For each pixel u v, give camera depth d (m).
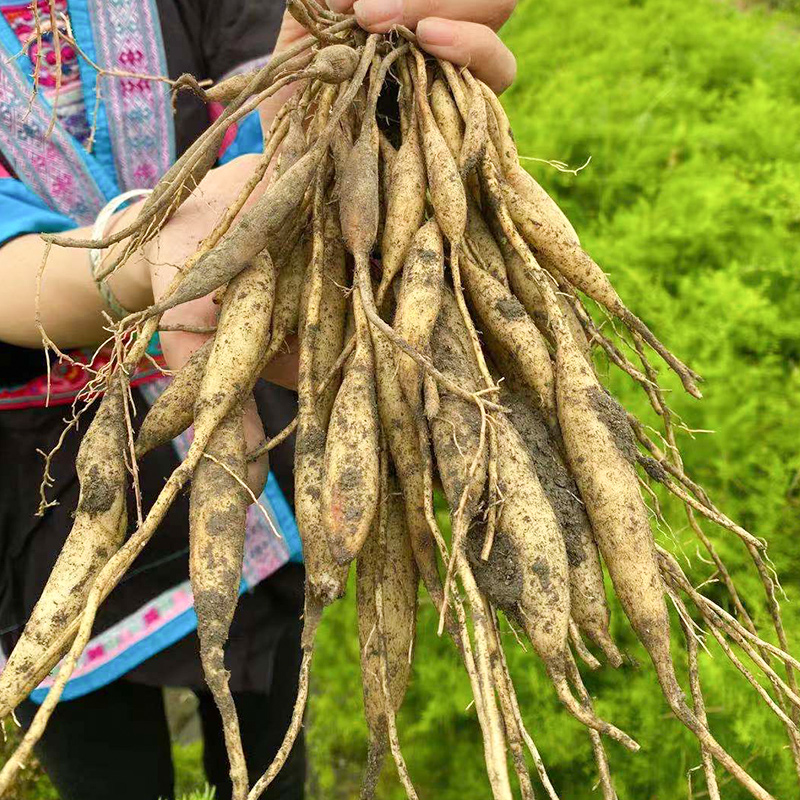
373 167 0.37
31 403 0.50
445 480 0.34
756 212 0.98
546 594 0.33
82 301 0.43
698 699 0.35
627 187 1.07
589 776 0.72
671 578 0.37
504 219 0.38
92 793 0.56
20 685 0.32
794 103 1.24
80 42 0.49
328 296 0.38
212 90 0.42
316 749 0.88
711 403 0.79
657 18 1.39
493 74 0.42
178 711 0.93
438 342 0.36
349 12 0.41
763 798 0.32
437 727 0.85
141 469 0.52
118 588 0.53
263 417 0.56
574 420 0.35
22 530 0.52
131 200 0.52
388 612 0.37
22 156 0.49
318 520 0.34
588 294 0.40
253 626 0.57
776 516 0.76
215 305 0.39
